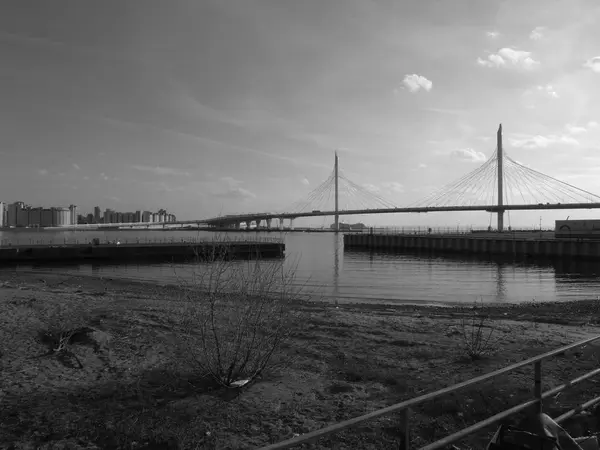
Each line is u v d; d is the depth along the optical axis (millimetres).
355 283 29953
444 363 8164
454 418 5578
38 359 7766
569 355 8648
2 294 15992
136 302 14438
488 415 5660
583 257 50000
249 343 6852
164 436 4852
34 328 9820
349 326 11344
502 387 6621
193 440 4855
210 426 5223
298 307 13016
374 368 7703
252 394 6312
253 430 5199
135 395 6090
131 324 10461
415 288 27500
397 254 64750
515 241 57156
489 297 23844
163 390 6316
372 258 57312
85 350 8312
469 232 91938
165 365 7387
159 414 5410
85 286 22609
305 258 56281
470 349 8945
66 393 6176
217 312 6961
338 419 5566
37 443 4770
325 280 31594
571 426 5102
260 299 6977
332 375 7324
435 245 68688
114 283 24891
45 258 47688
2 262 45688
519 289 27672
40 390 6297
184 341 7477
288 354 8266
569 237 58594
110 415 5391
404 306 18312
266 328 7109
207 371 6648
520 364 3635
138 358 7906
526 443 3580
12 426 5129
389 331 10977
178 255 52094
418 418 5559
